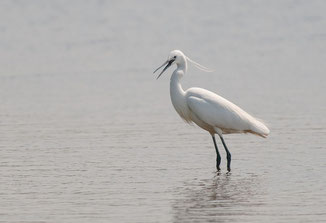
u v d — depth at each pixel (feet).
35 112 67.26
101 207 36.60
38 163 46.80
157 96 74.90
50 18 145.48
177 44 115.24
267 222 33.63
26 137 55.83
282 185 40.50
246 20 137.69
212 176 43.19
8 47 115.96
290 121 60.03
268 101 69.77
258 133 47.70
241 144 52.13
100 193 39.27
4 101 73.56
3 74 92.07
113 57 104.58
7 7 156.25
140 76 88.58
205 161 47.32
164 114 65.00
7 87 82.58
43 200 37.99
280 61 96.12
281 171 43.88
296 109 65.21
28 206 36.86
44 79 87.71
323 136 53.62
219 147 51.44
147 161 47.11
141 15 147.84
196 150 50.55
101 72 92.17
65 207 36.63
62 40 121.60
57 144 52.95
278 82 80.69
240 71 89.71
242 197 38.17
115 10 154.61
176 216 34.94
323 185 40.14
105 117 64.08
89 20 143.23
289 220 33.86
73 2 163.12
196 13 148.25
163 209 36.14
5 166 46.06
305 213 34.88
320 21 132.26
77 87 81.56
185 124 60.23
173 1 163.63
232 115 46.65
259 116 62.69
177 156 48.65
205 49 109.70
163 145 52.16
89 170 44.73
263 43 112.98
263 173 43.57
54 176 43.27
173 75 48.14
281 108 66.03
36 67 97.04
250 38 118.52
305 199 37.40
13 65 99.19
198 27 132.36
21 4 159.63
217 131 46.85
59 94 77.30
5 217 34.99
